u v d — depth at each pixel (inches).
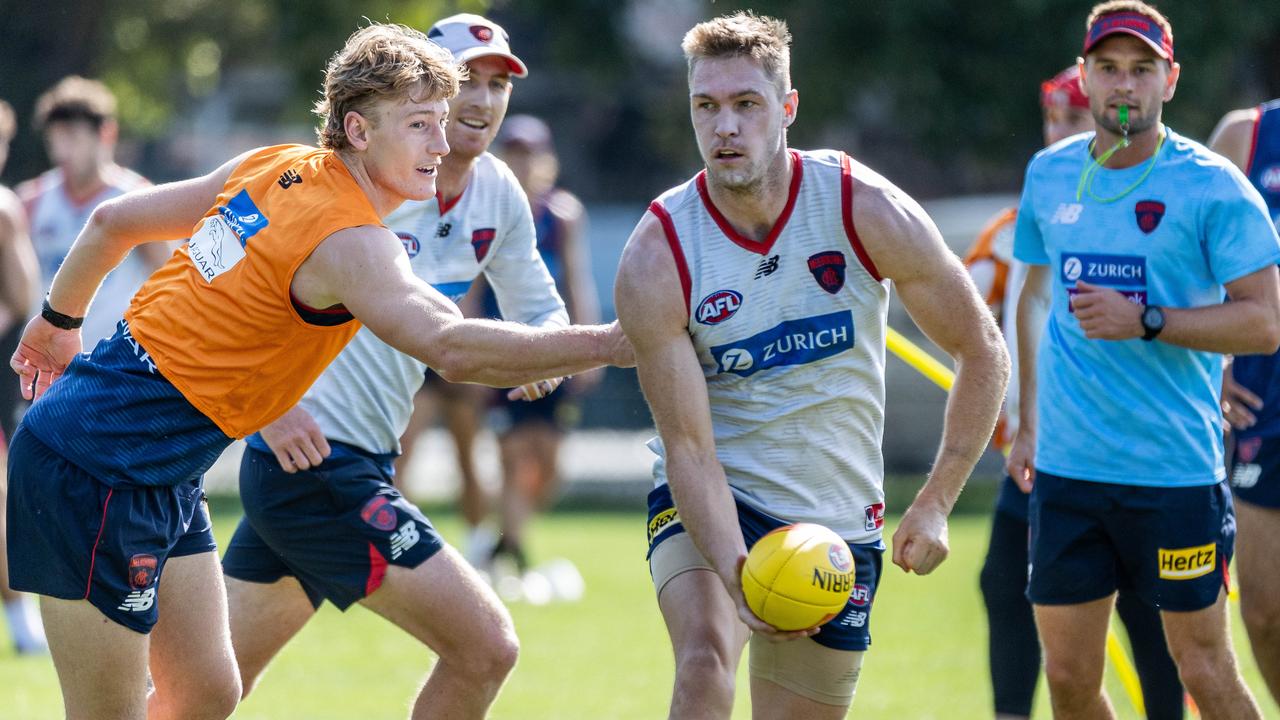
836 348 655.1
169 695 703.7
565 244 1577.3
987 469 2691.9
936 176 4360.2
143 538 656.4
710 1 3051.2
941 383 895.1
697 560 672.4
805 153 645.3
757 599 607.5
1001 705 890.7
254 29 3969.0
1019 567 893.8
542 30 3811.5
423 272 813.2
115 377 654.5
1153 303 770.2
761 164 612.4
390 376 786.8
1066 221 793.6
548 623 1348.4
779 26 619.5
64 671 659.4
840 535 688.4
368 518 750.5
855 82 3061.0
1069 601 785.6
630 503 2509.8
